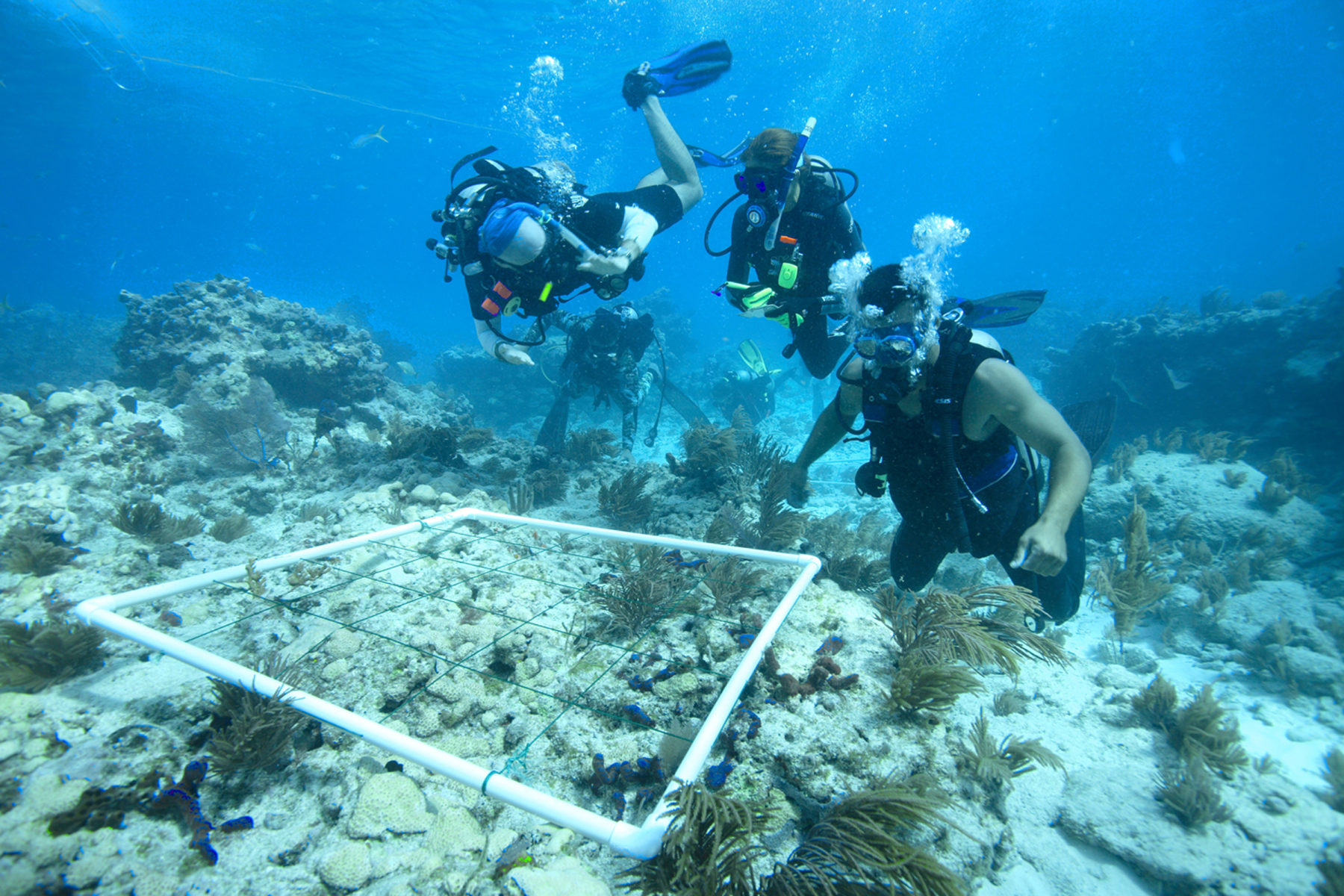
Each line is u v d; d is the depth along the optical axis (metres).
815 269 3.70
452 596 3.14
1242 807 2.15
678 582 3.18
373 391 9.24
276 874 1.70
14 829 1.67
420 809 1.90
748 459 5.45
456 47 31.31
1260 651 4.08
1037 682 3.07
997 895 1.92
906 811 1.66
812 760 1.99
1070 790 2.26
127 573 3.38
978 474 2.85
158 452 6.68
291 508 5.78
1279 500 5.93
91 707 2.20
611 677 2.47
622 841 1.42
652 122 4.02
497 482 5.67
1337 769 2.88
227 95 42.19
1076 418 3.75
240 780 2.00
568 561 3.81
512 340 3.48
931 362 2.52
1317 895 1.84
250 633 2.79
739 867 1.45
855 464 10.02
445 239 3.33
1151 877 1.95
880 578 3.97
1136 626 4.82
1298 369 8.55
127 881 1.61
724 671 2.45
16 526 3.88
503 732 2.30
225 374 7.38
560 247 3.21
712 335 37.38
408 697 2.42
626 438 8.41
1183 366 9.96
